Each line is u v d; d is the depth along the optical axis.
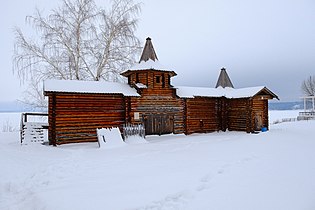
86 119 16.88
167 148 13.55
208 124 22.34
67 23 22.08
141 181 7.34
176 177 7.64
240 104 22.44
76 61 22.42
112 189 6.71
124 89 18.50
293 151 11.62
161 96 19.83
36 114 17.97
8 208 6.05
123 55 23.06
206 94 21.91
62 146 15.12
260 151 11.68
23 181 7.96
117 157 11.42
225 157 10.49
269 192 6.16
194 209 5.38
